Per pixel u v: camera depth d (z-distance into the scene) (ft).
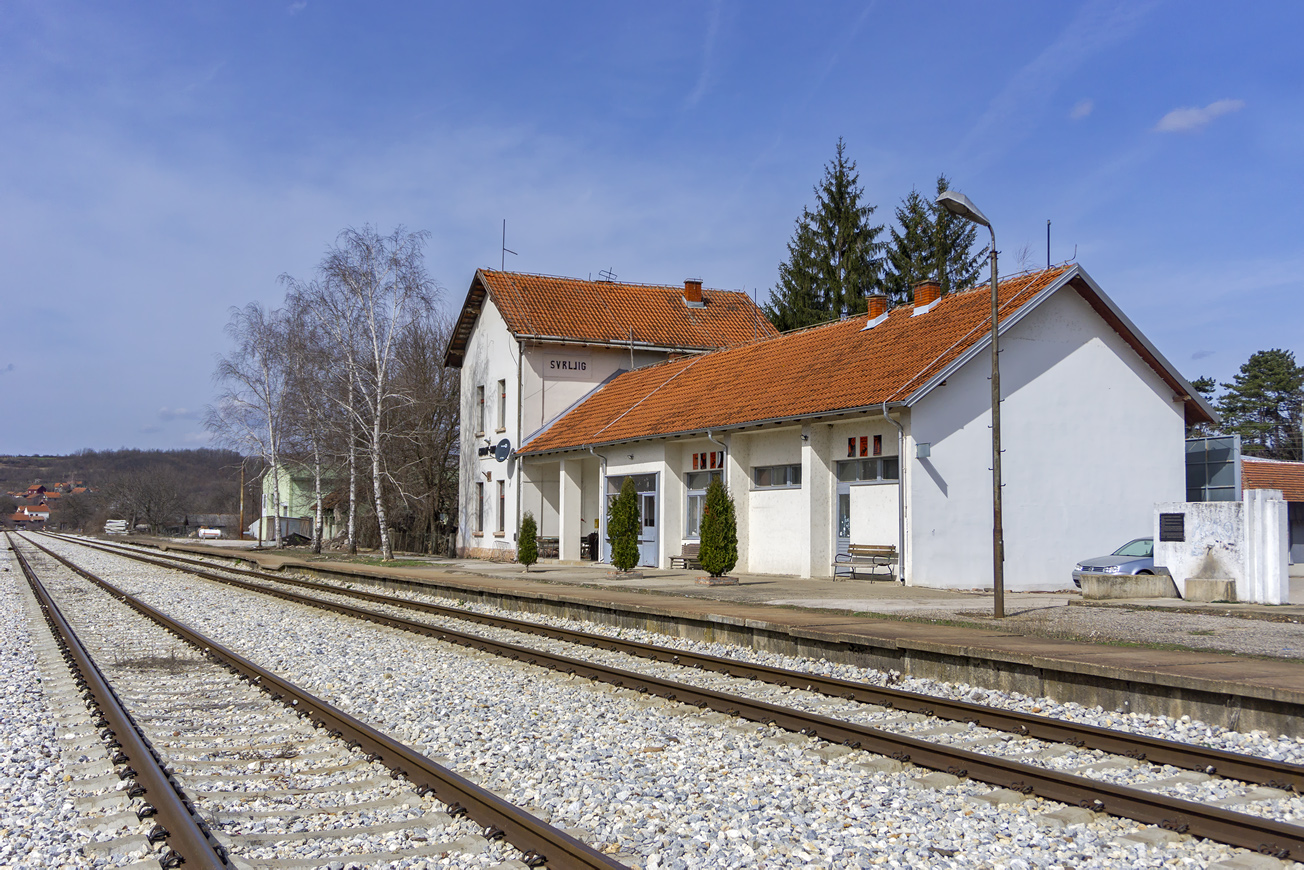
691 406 95.71
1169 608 55.67
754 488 87.45
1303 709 28.35
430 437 158.92
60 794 23.13
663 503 94.84
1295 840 18.71
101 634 54.13
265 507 265.34
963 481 72.54
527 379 121.90
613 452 104.06
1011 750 27.07
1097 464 78.48
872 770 25.00
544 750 27.12
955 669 38.63
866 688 33.78
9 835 20.44
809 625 46.09
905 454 71.05
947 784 23.67
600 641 47.57
